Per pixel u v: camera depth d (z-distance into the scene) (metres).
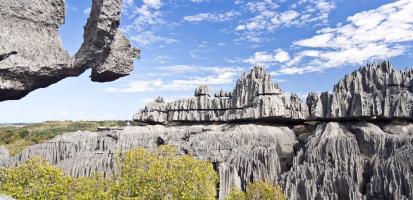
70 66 35.38
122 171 59.09
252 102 97.88
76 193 51.75
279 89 100.12
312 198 68.31
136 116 109.69
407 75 86.12
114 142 95.69
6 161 92.56
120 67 38.09
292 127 103.62
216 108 104.12
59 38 35.16
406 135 78.00
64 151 94.19
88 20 36.84
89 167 83.12
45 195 46.53
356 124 85.25
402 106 81.12
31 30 33.28
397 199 63.59
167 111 110.25
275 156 80.88
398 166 67.00
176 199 55.22
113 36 36.50
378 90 84.62
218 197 74.12
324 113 89.19
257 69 101.94
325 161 76.44
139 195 53.28
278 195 64.12
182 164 59.72
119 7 35.72
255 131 93.19
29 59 32.91
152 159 60.06
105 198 51.16
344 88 90.00
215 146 85.00
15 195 44.78
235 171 75.19
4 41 31.72
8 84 32.47
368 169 74.44
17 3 32.56
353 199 66.75
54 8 34.47
